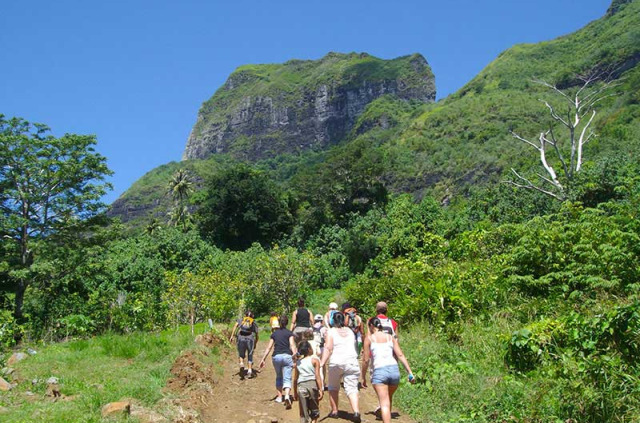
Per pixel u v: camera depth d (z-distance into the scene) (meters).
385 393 6.83
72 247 31.34
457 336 11.74
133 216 150.75
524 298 13.00
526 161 57.72
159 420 6.82
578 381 7.07
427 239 22.69
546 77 106.75
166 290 29.91
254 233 66.56
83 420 6.47
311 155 191.00
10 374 8.95
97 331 20.45
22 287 28.80
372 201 63.06
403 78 195.00
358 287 23.19
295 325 10.16
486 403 7.69
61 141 31.27
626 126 51.59
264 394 9.48
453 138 89.12
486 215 36.38
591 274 12.22
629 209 17.53
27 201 30.34
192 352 10.62
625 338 7.75
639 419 6.25
